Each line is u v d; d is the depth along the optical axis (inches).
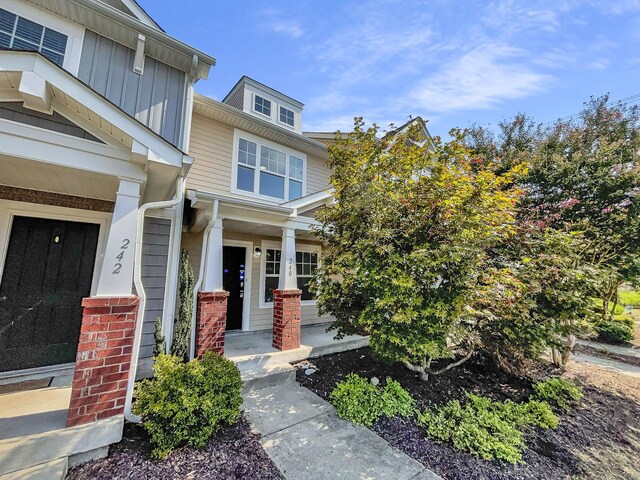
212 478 104.6
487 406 161.2
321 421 148.3
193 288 208.4
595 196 365.7
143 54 213.2
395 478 109.7
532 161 422.6
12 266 170.4
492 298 165.6
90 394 113.0
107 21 199.2
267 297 317.7
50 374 167.0
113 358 118.7
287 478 107.6
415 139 223.5
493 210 173.8
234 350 223.9
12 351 167.3
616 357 306.3
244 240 306.0
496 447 126.6
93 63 198.2
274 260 329.4
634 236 329.1
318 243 369.1
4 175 145.1
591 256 301.7
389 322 168.7
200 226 246.5
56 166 125.2
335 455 121.9
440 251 158.2
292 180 335.6
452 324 164.1
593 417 169.5
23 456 97.6
